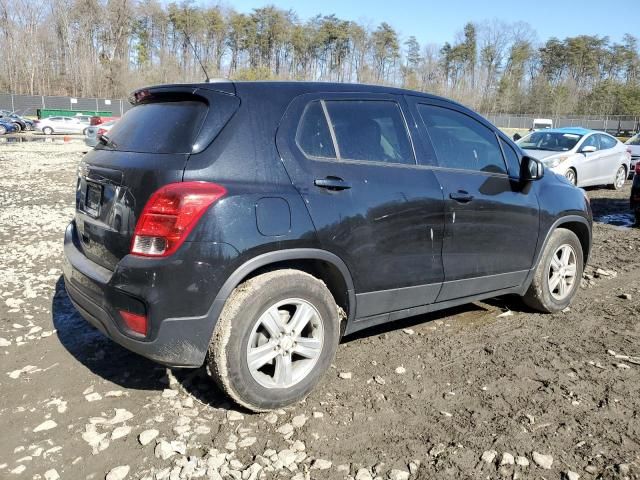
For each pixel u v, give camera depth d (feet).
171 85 10.73
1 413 10.36
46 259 20.83
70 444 9.43
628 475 8.61
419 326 14.78
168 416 10.25
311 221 10.16
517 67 298.35
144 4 280.72
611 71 326.03
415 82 272.31
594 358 12.81
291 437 9.62
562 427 9.94
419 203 11.75
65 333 14.03
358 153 11.30
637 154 51.06
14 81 247.70
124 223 9.69
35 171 54.29
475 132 13.74
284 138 10.32
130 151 10.37
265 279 9.87
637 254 23.31
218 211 9.23
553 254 15.26
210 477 8.59
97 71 257.14
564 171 39.42
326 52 306.14
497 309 16.15
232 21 293.43
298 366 10.63
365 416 10.31
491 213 13.24
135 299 9.26
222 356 9.56
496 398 10.96
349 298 11.12
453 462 8.97
